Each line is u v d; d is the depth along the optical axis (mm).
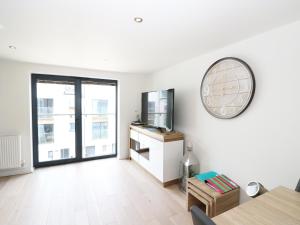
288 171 1657
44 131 3602
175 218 2012
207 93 2453
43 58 2855
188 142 2879
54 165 3658
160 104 3133
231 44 2158
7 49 2395
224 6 1343
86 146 4016
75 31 1807
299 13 1438
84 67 3520
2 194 2484
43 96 3531
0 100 3014
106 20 1570
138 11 1421
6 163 3008
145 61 3008
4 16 1501
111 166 3646
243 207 1123
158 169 2846
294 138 1609
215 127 2404
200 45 2209
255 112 1910
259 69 1863
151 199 2406
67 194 2506
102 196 2467
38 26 1691
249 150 1983
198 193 2008
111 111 4211
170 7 1358
